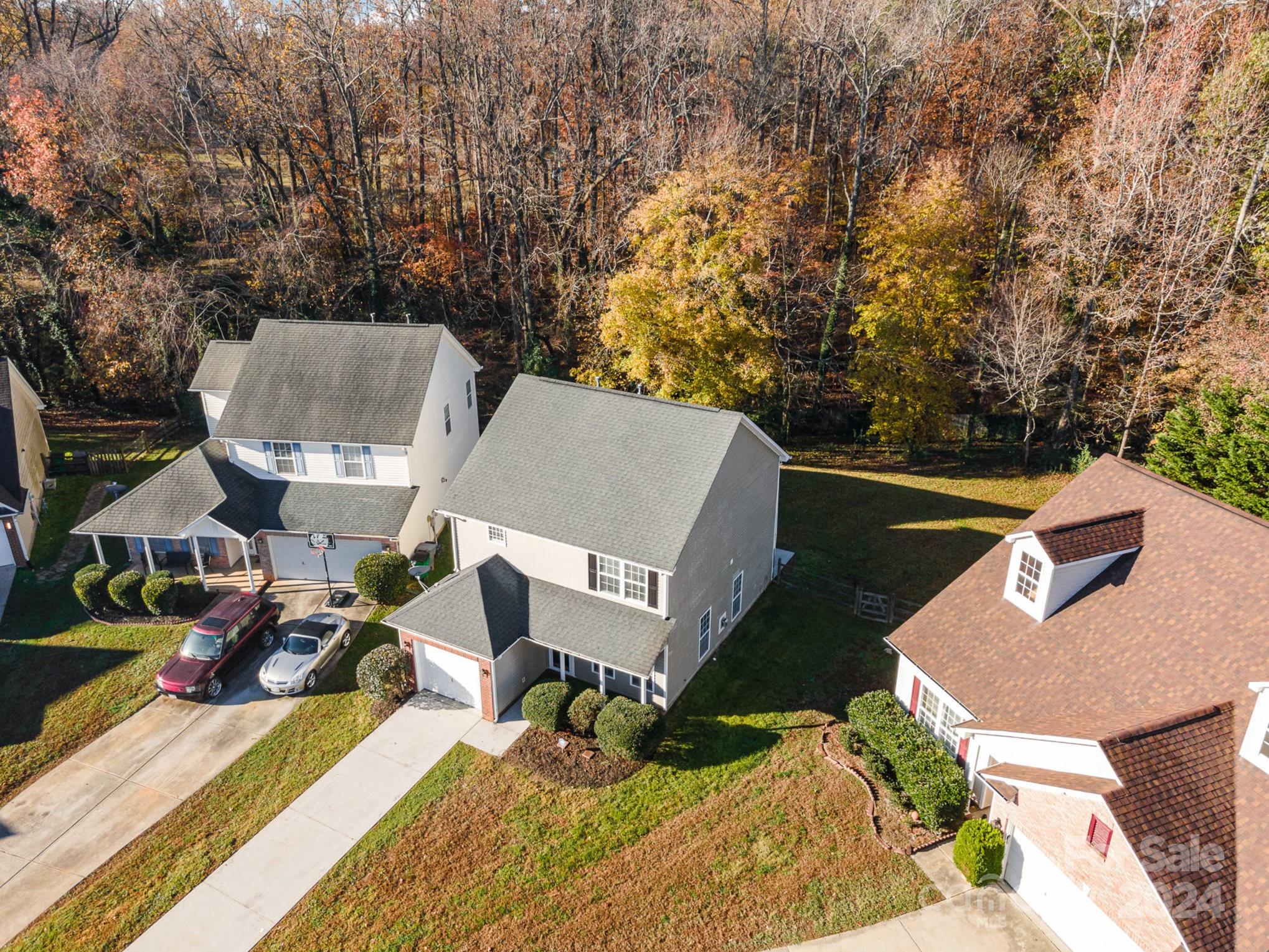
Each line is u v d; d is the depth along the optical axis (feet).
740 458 79.41
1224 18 128.57
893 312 117.39
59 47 153.79
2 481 99.30
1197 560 58.13
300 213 138.82
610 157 137.90
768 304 133.90
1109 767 46.62
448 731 72.90
